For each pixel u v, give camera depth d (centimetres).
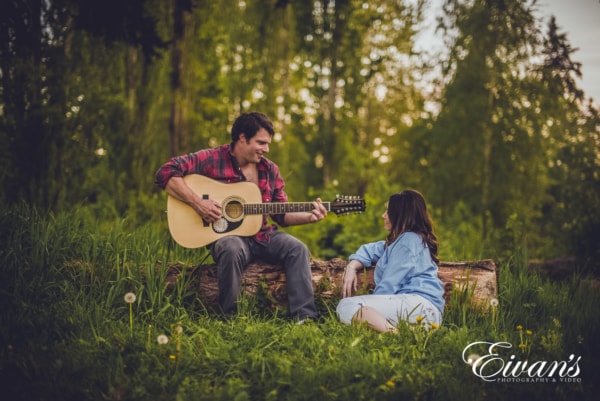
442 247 781
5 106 714
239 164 448
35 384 303
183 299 425
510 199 1271
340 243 899
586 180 820
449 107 1354
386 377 319
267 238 436
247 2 1527
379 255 438
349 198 447
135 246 445
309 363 335
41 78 720
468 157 1334
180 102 1187
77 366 320
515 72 1209
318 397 297
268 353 346
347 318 398
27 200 711
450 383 313
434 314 393
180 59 1161
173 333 364
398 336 368
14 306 379
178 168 433
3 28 700
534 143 1248
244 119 437
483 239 934
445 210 1349
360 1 1493
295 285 420
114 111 1011
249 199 437
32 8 709
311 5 1514
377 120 1850
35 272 412
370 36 1557
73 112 762
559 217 892
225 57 1574
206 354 340
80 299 402
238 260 415
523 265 518
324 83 1594
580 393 316
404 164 1566
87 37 811
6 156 713
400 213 427
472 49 1245
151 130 1088
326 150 1597
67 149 750
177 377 314
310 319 400
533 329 413
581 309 443
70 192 760
